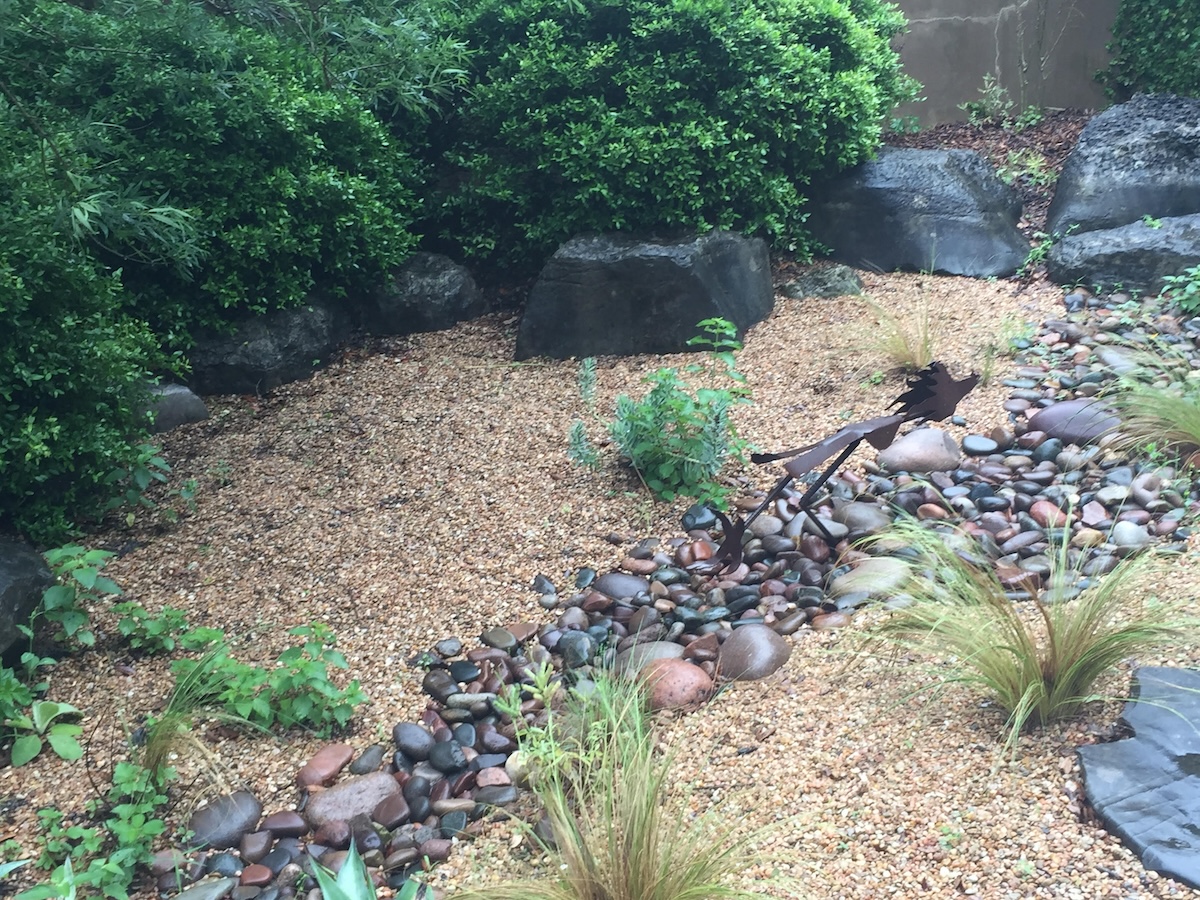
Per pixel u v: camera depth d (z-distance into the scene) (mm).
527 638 3770
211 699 3443
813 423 5070
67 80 5219
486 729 3316
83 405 4406
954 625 3070
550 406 5453
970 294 6258
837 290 6449
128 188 4871
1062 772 2746
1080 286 6098
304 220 5914
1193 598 3359
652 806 2496
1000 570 3717
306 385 6004
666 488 4586
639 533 4379
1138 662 3100
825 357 5688
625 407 4629
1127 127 6895
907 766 2881
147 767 3072
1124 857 2445
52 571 3906
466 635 3834
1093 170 6730
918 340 5684
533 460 4934
